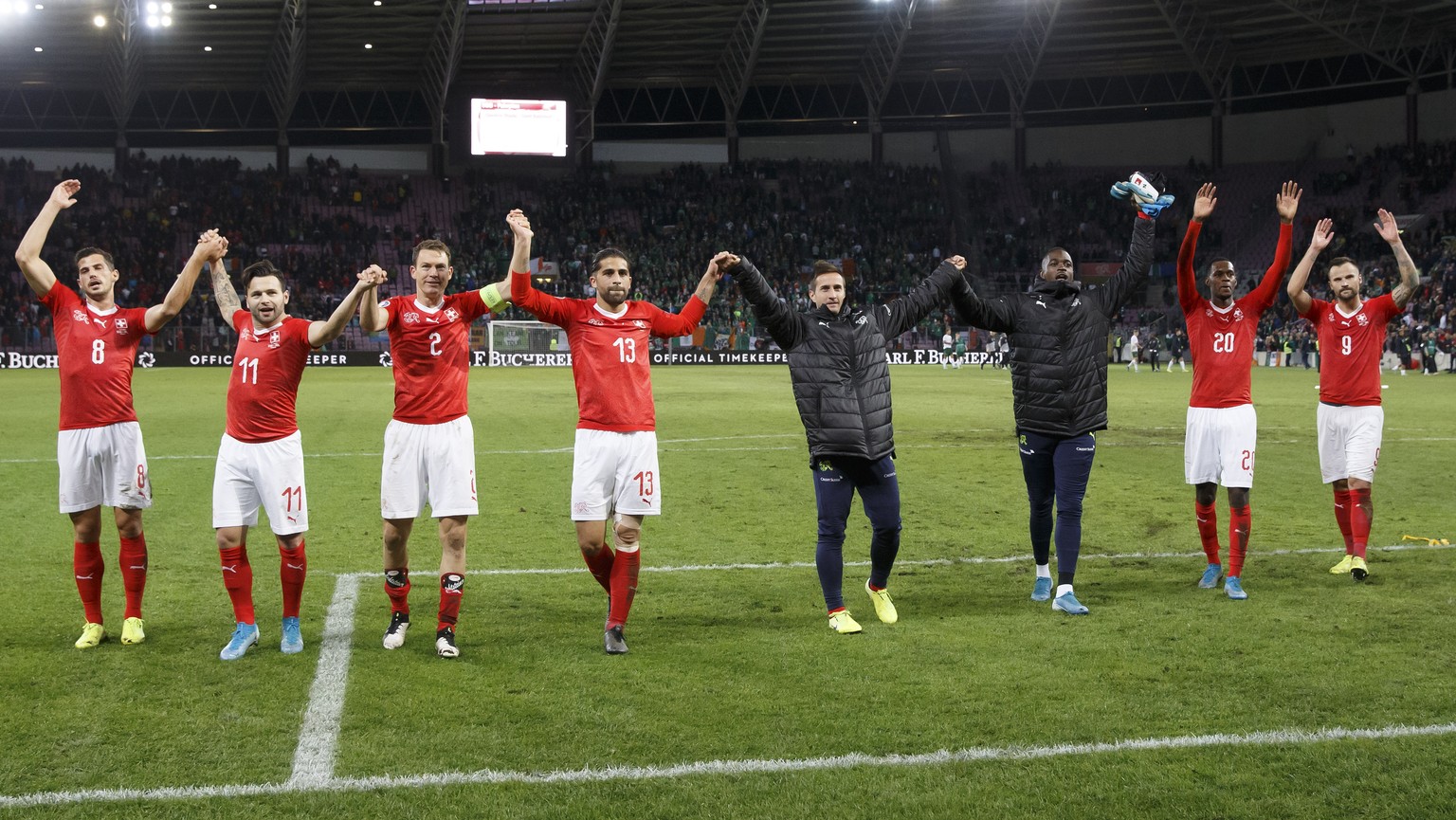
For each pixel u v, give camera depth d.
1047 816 3.51
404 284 44.84
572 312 5.48
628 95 50.56
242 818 3.49
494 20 41.81
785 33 45.22
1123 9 43.06
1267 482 10.86
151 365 39.28
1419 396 22.94
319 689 4.71
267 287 5.23
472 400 22.48
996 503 9.70
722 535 8.26
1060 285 6.30
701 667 5.02
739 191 49.81
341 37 41.94
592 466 5.40
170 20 36.84
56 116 45.84
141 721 4.31
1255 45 46.00
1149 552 7.62
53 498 9.77
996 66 49.50
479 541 7.99
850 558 7.41
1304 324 40.81
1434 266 39.69
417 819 3.48
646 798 3.63
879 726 4.26
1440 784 3.71
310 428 16.17
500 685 4.77
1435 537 8.04
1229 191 48.91
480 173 49.41
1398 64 45.31
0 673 4.91
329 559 7.32
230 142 47.53
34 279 5.39
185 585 6.58
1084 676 4.85
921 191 50.44
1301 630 5.55
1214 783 3.73
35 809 3.54
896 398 23.56
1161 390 26.45
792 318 5.76
